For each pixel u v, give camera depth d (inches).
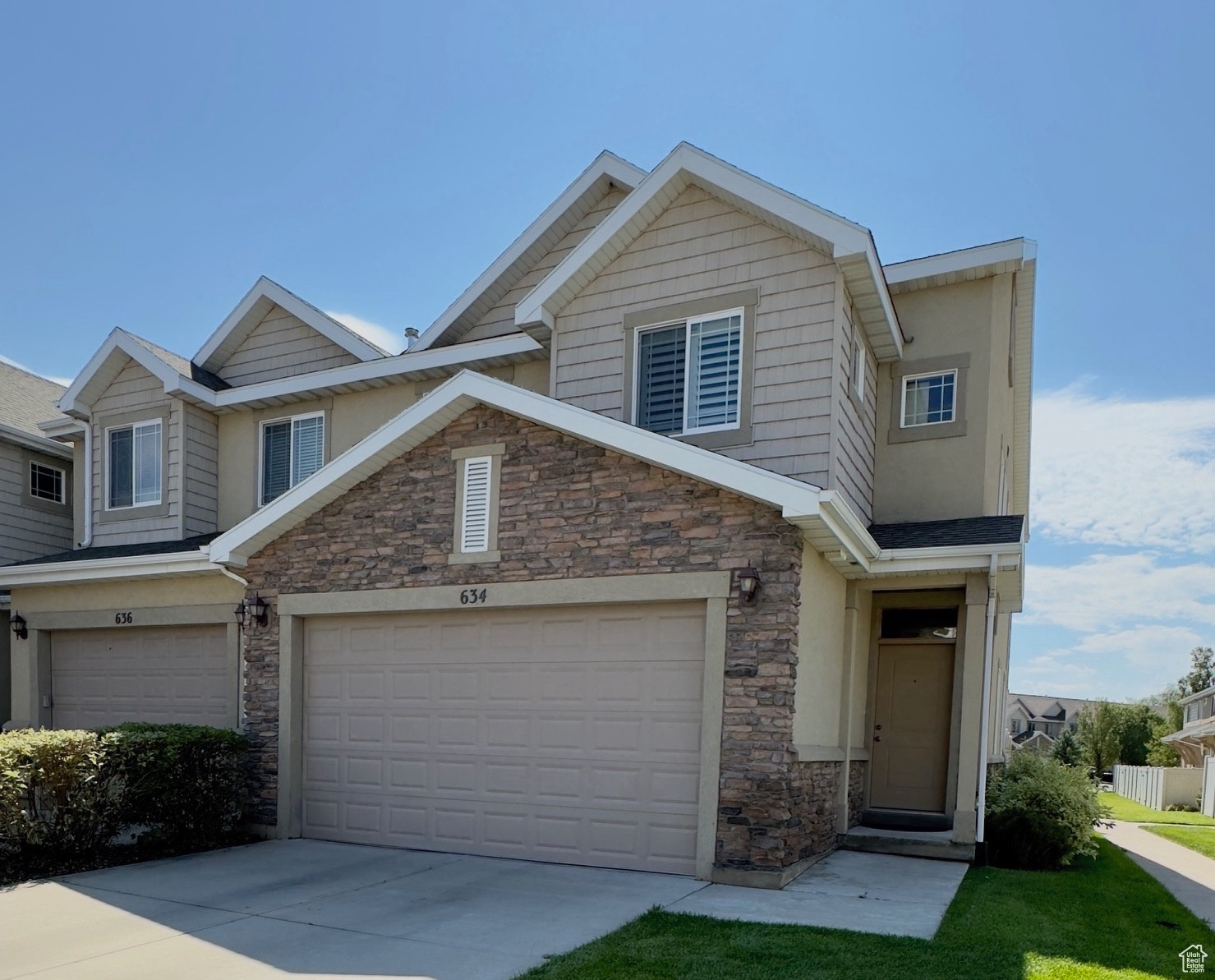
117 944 227.9
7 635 581.9
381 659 381.7
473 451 364.5
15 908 265.7
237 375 585.0
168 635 490.6
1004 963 210.1
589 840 324.5
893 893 281.3
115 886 294.4
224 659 468.4
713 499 313.6
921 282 436.5
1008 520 399.2
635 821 316.8
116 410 581.0
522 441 354.6
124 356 575.5
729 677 301.3
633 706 323.9
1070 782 382.3
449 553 364.2
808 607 321.4
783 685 292.7
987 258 420.2
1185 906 309.0
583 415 328.5
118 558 482.9
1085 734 1729.8
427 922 245.6
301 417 550.3
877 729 426.3
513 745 345.7
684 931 232.2
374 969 205.5
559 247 507.8
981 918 253.8
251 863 332.2
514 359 482.6
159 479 561.6
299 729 393.7
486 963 209.3
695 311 386.6
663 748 316.2
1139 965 219.1
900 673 426.0
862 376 405.7
